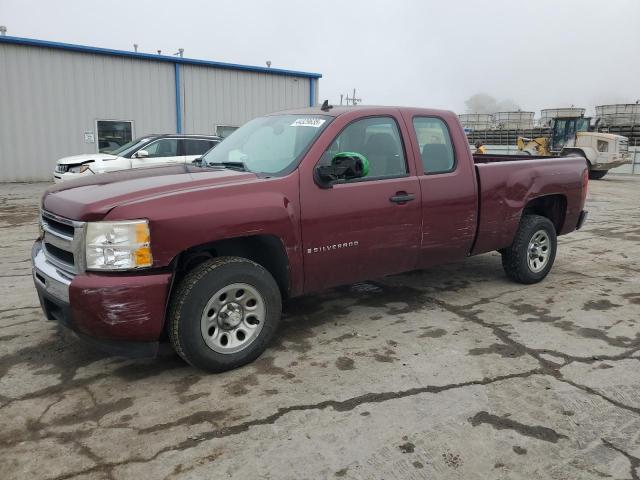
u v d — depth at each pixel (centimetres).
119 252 312
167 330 345
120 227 311
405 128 451
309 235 385
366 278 434
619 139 2417
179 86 2047
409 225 443
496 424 294
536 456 266
